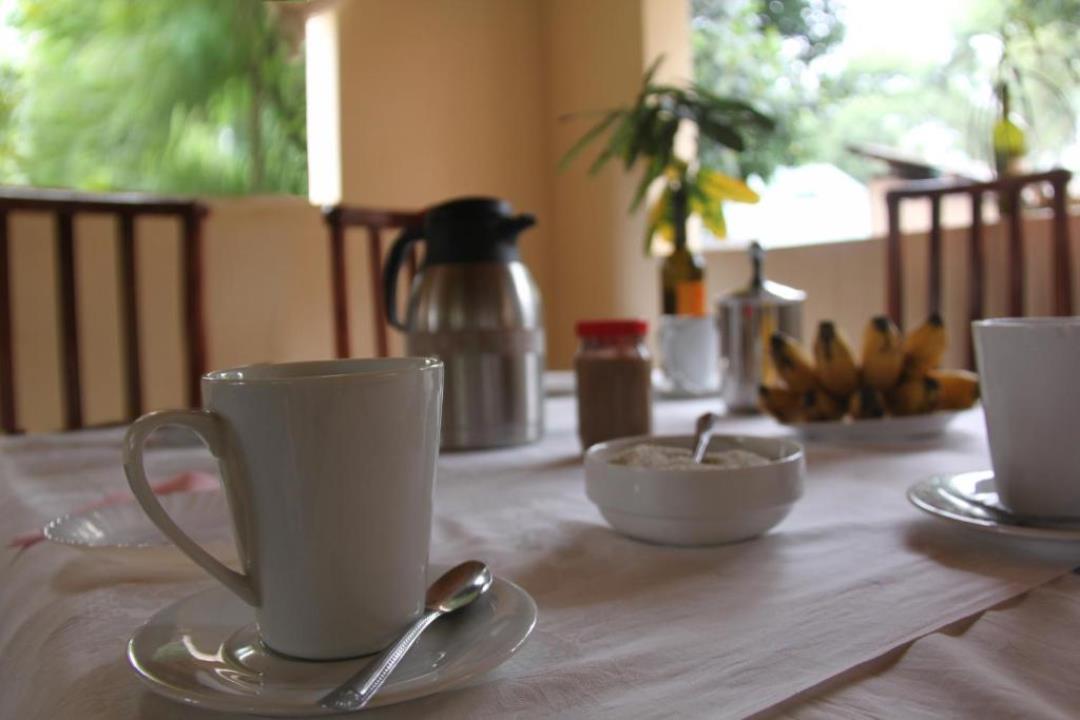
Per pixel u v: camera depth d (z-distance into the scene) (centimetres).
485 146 261
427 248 85
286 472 30
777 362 83
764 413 93
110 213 137
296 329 226
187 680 28
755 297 98
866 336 80
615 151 186
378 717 27
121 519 51
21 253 193
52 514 57
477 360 80
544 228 274
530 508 57
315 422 30
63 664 33
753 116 181
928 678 29
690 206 159
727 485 45
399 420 31
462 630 32
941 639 31
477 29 259
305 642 31
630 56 241
